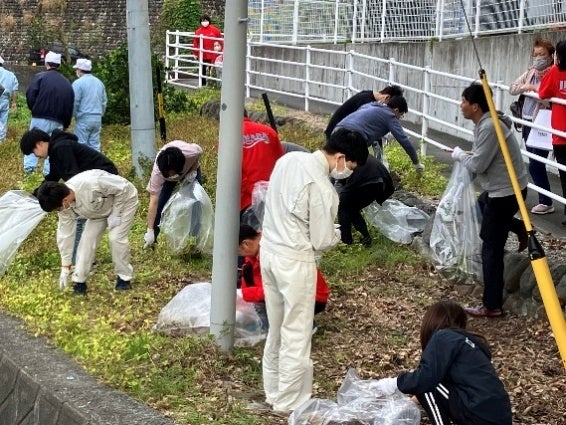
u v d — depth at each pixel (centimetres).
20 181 1134
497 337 688
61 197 702
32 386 569
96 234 746
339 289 779
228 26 595
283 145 854
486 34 1371
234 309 627
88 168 777
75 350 617
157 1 2984
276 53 1877
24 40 3284
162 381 562
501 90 1045
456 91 1351
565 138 818
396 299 767
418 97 1470
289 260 537
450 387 458
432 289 788
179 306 669
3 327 670
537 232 821
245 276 647
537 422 551
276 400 549
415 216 902
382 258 842
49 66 1200
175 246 842
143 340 615
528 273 714
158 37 2758
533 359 644
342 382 581
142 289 768
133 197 754
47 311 695
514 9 1313
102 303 730
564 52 811
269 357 561
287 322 541
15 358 608
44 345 635
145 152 1126
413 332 696
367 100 914
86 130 1235
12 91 1451
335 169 539
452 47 1370
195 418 515
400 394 518
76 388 553
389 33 1711
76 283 748
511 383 605
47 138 805
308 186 531
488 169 684
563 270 691
